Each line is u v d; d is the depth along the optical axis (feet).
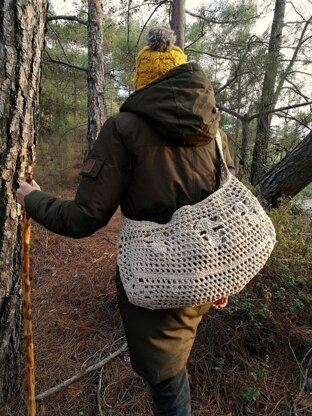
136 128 3.71
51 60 20.35
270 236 4.00
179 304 3.69
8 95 4.87
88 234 4.00
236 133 27.09
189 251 3.65
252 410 6.31
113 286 10.44
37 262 12.89
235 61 22.38
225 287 3.67
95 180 3.73
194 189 3.94
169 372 4.13
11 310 5.71
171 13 16.80
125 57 23.61
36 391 6.64
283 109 21.34
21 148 5.16
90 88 18.30
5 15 4.62
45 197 4.17
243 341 7.52
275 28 24.08
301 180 13.79
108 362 7.39
